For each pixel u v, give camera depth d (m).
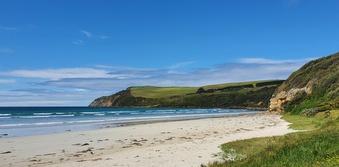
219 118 79.56
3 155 27.25
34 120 74.81
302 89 84.12
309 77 84.88
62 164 22.72
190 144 29.30
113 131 45.84
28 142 34.91
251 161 13.99
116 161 22.50
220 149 25.33
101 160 23.22
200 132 42.84
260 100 197.88
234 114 109.50
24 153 28.20
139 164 21.19
